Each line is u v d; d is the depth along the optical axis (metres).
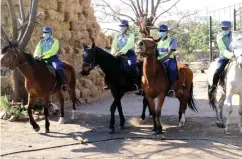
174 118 10.09
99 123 9.58
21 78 10.49
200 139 7.64
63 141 7.71
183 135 8.09
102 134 8.32
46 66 8.52
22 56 7.95
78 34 14.14
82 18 14.58
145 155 6.56
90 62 8.12
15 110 9.91
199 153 6.64
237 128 8.60
